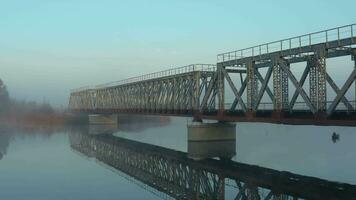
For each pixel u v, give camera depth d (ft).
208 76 253.24
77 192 132.57
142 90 349.20
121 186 144.56
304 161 188.85
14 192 131.44
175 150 252.83
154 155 235.81
